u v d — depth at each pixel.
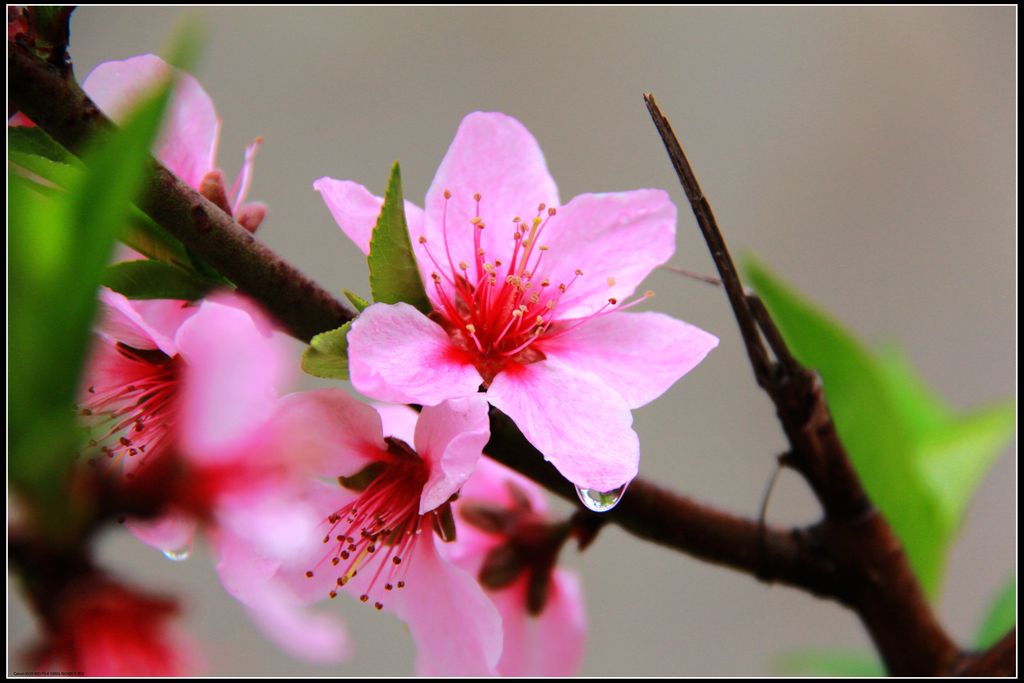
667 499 0.30
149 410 0.30
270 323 0.29
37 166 0.28
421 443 0.29
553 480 0.30
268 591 0.28
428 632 0.30
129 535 0.28
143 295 0.29
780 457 0.30
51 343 0.26
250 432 0.27
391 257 0.29
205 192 0.30
